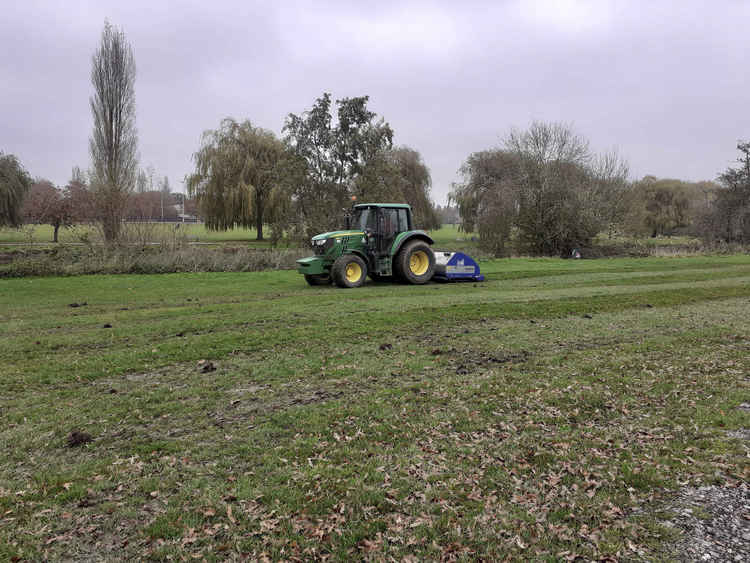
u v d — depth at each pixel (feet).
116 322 31.01
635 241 127.34
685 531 9.77
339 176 90.02
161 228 72.08
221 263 64.85
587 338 26.68
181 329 28.68
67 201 115.55
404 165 140.67
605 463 12.57
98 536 9.76
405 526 10.01
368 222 50.21
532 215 105.19
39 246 84.89
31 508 10.76
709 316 32.96
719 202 132.36
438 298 40.24
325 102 87.40
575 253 102.47
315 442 13.96
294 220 87.10
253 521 10.16
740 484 11.53
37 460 13.15
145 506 10.84
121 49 87.10
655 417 15.62
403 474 12.12
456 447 13.58
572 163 106.01
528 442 13.87
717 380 19.26
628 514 10.42
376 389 18.60
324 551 9.27
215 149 123.75
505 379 19.57
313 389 18.71
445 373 20.57
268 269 66.18
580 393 17.71
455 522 10.09
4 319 32.37
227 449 13.60
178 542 9.50
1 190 109.60
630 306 37.01
